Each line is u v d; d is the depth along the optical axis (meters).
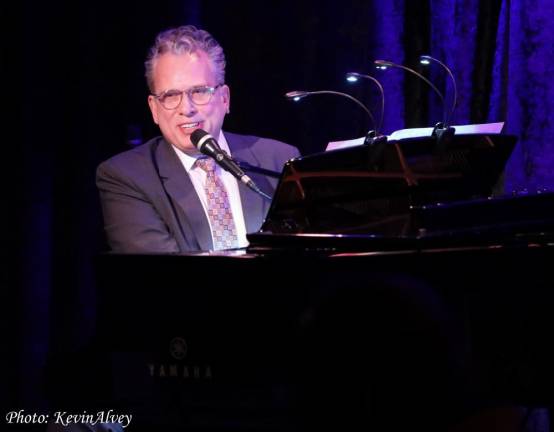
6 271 8.16
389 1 7.66
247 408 4.40
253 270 4.28
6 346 8.17
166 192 5.91
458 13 7.43
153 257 4.38
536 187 7.09
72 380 5.12
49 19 8.16
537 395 3.98
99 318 4.50
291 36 8.04
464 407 2.44
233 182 6.14
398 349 2.51
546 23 7.05
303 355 2.54
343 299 2.59
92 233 8.26
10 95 8.14
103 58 8.25
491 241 4.14
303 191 4.54
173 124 5.98
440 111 7.55
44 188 8.18
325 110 7.97
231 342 4.31
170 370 4.41
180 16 8.12
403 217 4.71
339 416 2.39
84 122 8.20
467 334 4.05
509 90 7.17
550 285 3.97
